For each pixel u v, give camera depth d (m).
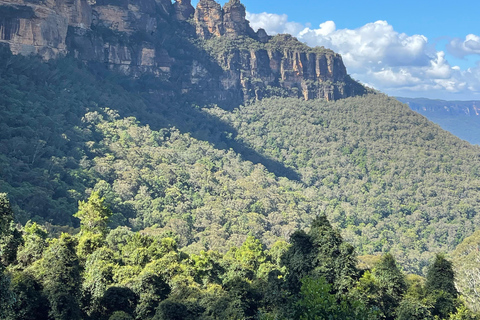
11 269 83.50
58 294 74.44
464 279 132.38
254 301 87.12
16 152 184.12
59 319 73.44
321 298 52.94
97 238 101.44
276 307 84.12
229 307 84.00
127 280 88.19
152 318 81.56
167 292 88.94
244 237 183.50
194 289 90.44
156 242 108.25
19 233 91.12
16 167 173.25
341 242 87.50
